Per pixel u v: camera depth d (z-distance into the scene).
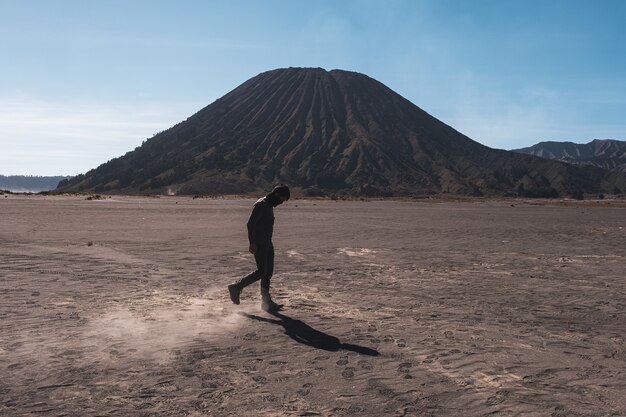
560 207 89.69
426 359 6.24
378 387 5.31
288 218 39.44
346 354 6.42
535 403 4.92
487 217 45.28
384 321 8.21
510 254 17.91
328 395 5.09
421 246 20.16
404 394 5.12
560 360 6.28
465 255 17.44
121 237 21.88
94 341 6.90
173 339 7.04
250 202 93.00
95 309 8.81
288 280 12.25
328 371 5.78
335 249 18.70
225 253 16.91
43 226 27.41
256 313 8.71
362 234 25.23
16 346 6.62
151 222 32.00
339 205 81.00
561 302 9.95
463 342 7.02
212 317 8.38
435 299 10.11
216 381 5.45
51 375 5.59
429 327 7.85
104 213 42.41
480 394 5.14
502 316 8.70
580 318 8.64
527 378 5.62
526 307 9.46
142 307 9.03
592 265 15.35
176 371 5.75
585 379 5.61
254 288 11.12
